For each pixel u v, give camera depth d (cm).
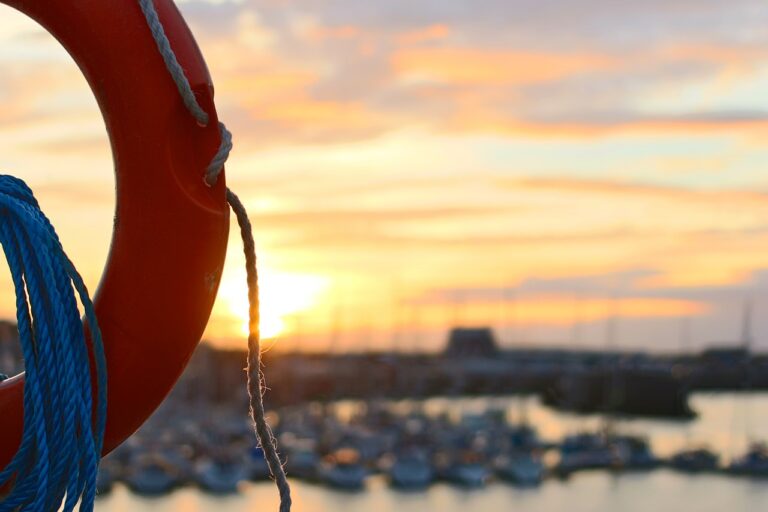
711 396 9881
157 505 4416
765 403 9625
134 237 239
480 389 9644
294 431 6075
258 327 257
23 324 238
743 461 5488
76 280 236
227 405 6425
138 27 238
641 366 8819
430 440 5700
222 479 4622
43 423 234
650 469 5512
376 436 5719
